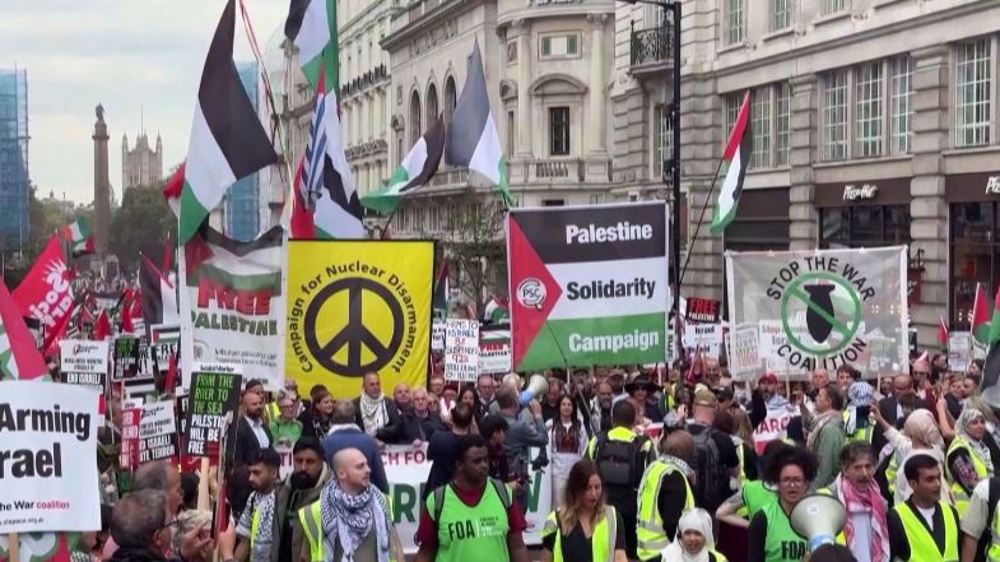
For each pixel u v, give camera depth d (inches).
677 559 318.7
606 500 436.5
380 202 810.8
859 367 633.6
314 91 673.0
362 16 3612.2
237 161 496.4
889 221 1267.2
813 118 1376.7
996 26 1072.8
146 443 464.4
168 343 846.5
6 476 281.0
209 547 307.6
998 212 1100.5
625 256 561.3
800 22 1382.9
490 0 2363.4
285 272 496.1
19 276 3265.3
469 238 2241.6
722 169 1563.7
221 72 498.9
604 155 2171.5
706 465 448.5
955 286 1162.6
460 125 765.3
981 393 462.0
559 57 2206.0
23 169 5108.3
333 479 321.1
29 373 329.7
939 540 326.3
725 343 869.8
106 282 2679.6
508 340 800.9
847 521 326.3
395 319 541.6
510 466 508.1
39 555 284.8
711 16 1578.5
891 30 1219.2
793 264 634.8
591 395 681.0
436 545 327.0
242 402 478.3
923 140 1181.7
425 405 529.3
